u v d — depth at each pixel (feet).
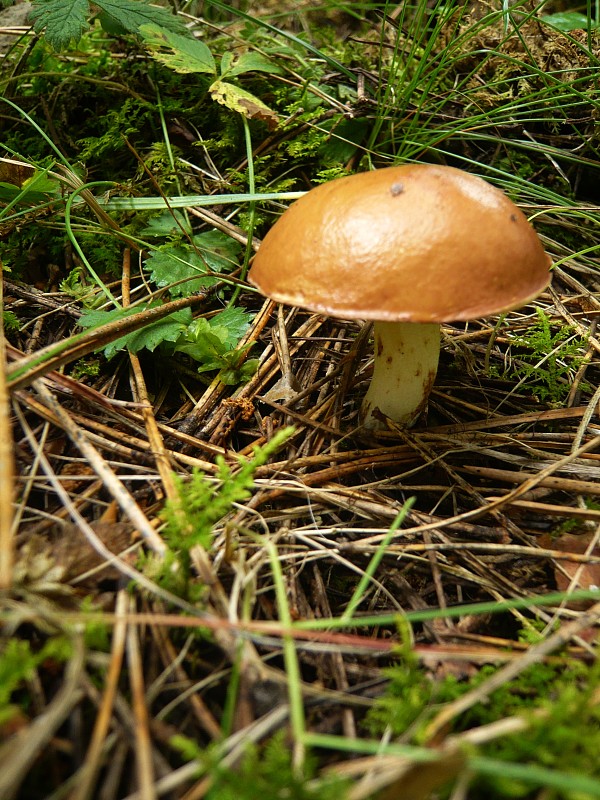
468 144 0.80
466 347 0.62
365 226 0.40
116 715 0.31
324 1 1.20
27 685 0.33
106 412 0.50
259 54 0.78
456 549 0.45
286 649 0.32
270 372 0.59
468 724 0.35
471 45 0.81
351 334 0.64
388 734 0.32
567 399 0.59
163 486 0.46
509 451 0.54
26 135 0.75
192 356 0.58
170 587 0.37
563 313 0.66
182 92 0.76
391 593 0.44
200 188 0.72
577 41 0.74
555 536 0.47
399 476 0.50
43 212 0.64
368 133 0.76
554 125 0.77
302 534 0.45
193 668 0.35
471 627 0.41
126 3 0.70
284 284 0.42
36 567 0.35
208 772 0.29
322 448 0.54
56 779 0.30
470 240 0.40
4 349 0.45
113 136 0.71
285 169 0.75
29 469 0.45
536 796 0.30
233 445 0.54
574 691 0.32
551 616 0.41
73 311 0.59
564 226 0.72
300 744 0.29
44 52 0.78
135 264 0.66
